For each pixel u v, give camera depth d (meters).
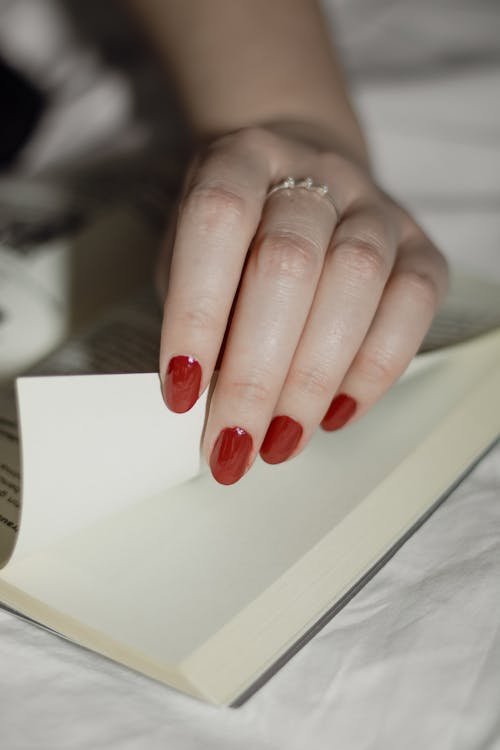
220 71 0.43
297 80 0.42
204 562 0.30
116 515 0.31
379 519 0.31
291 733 0.28
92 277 0.43
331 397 0.32
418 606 0.30
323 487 0.32
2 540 0.30
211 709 0.28
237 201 0.31
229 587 0.29
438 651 0.29
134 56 0.65
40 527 0.29
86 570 0.30
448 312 0.38
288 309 0.30
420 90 0.53
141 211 0.47
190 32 0.44
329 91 0.43
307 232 0.32
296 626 0.29
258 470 0.33
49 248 0.44
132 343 0.37
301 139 0.39
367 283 0.31
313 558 0.30
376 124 0.52
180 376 0.30
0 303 0.41
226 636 0.28
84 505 0.30
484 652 0.29
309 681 0.29
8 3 0.65
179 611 0.29
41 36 0.65
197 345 0.30
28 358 0.39
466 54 0.60
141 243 0.45
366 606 0.31
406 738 0.28
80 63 0.65
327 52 0.44
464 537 0.32
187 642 0.28
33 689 0.29
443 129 0.52
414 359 0.35
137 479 0.31
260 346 0.30
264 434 0.31
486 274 0.44
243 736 0.28
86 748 0.28
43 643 0.30
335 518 0.31
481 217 0.47
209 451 0.31
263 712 0.28
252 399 0.30
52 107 0.62
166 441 0.31
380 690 0.29
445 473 0.33
